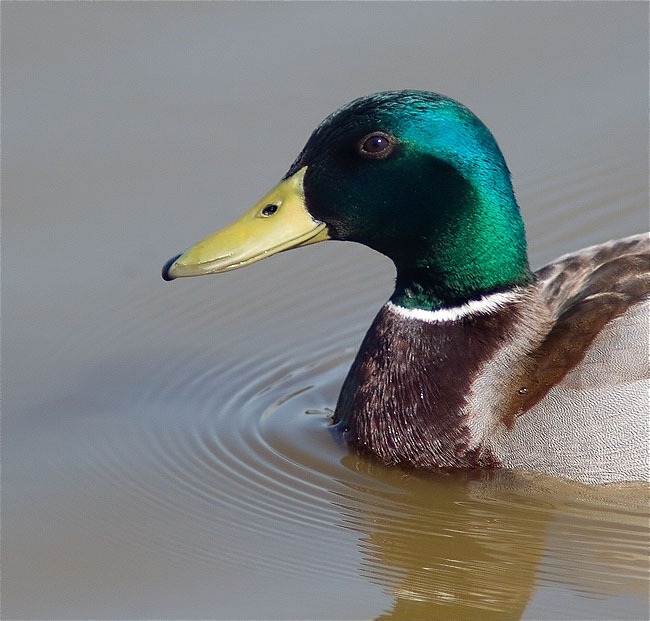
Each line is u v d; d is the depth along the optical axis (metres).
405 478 13.31
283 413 14.56
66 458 13.84
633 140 17.84
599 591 11.78
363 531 12.70
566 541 12.32
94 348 15.63
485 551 12.34
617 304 12.82
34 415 14.57
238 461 13.76
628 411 12.44
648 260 13.13
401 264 13.20
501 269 13.02
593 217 17.27
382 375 13.40
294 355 15.62
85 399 14.84
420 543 12.50
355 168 12.79
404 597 11.92
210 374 15.29
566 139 17.89
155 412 14.64
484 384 12.97
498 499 12.84
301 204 13.05
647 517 12.50
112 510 13.08
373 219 12.92
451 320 13.12
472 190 12.70
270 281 16.81
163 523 12.88
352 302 16.42
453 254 12.92
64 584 12.10
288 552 12.48
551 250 16.98
